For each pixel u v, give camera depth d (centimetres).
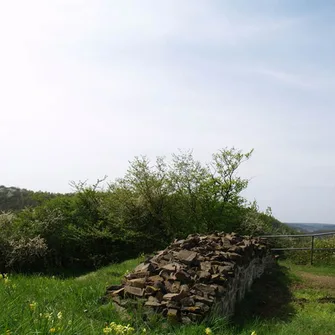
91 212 2014
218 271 863
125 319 646
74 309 668
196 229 1917
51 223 1825
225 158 1991
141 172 1986
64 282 915
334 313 930
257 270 1247
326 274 1405
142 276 800
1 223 1788
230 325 746
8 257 1648
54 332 442
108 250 1897
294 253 1756
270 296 1064
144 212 1964
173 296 702
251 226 1988
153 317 658
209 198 1973
